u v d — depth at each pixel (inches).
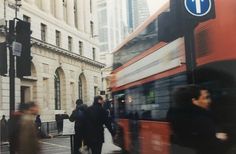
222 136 215.2
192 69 269.6
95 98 495.5
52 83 1929.1
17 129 286.8
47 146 1016.9
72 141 591.2
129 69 559.8
